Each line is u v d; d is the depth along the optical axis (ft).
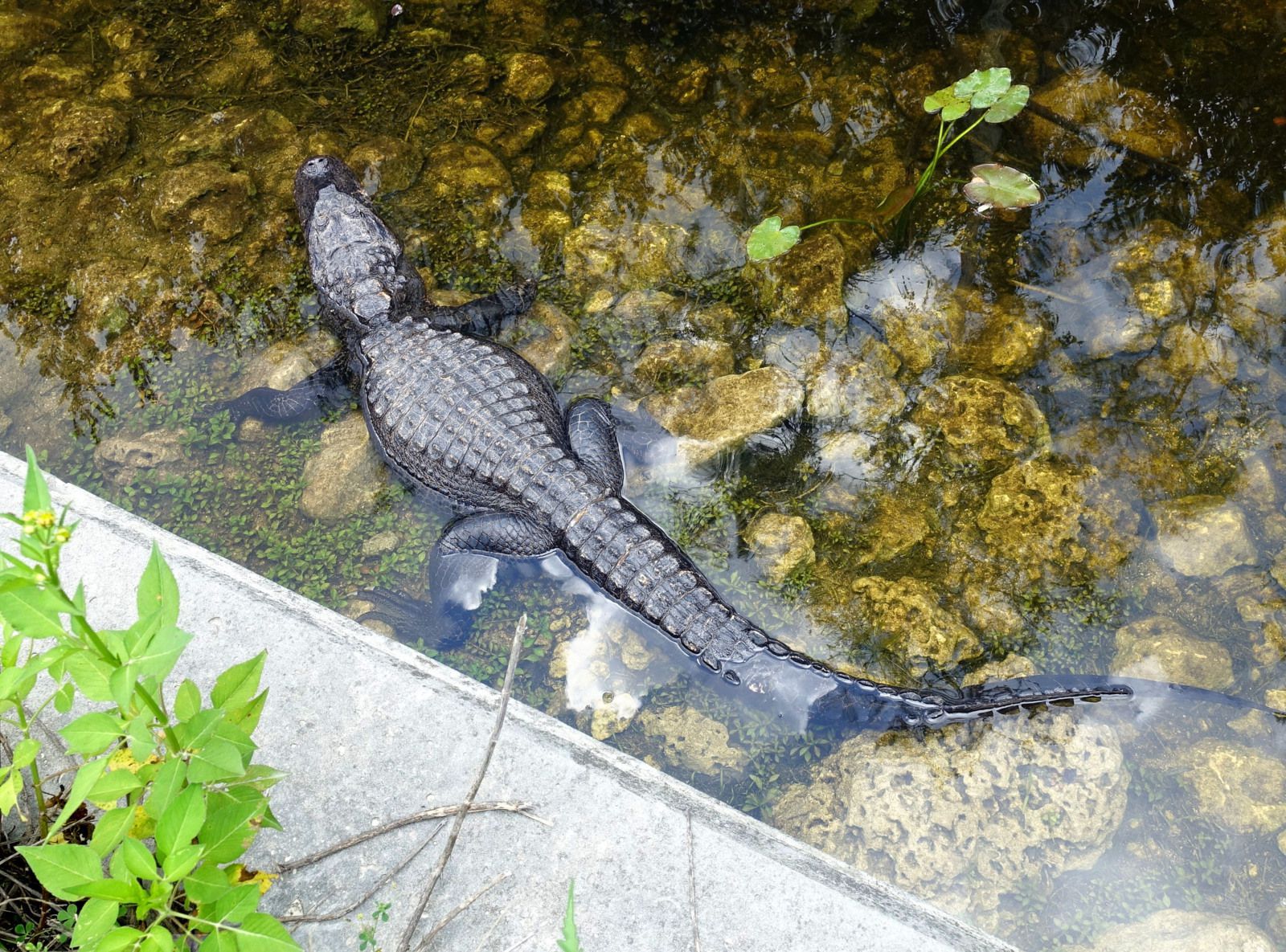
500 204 9.19
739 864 5.55
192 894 4.23
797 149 9.30
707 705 7.27
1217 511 7.49
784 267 8.52
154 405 8.38
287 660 5.92
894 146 9.23
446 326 8.52
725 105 9.59
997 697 6.91
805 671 7.09
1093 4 9.70
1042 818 6.67
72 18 10.32
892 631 7.36
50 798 5.51
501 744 5.77
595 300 8.72
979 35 9.63
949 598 7.53
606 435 8.03
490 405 7.74
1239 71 9.25
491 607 7.64
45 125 9.50
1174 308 8.14
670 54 9.87
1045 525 7.60
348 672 5.91
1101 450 7.87
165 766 4.11
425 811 5.58
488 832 5.59
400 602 7.71
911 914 5.58
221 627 6.00
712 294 8.71
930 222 8.88
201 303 8.70
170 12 10.31
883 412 8.07
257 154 9.41
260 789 5.08
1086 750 6.72
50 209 9.11
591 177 9.32
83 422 8.33
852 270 8.63
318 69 9.93
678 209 9.09
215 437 8.27
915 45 9.70
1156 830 6.84
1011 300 8.43
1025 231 8.74
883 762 6.79
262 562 7.84
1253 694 7.16
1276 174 8.73
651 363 8.36
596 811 5.64
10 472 6.43
